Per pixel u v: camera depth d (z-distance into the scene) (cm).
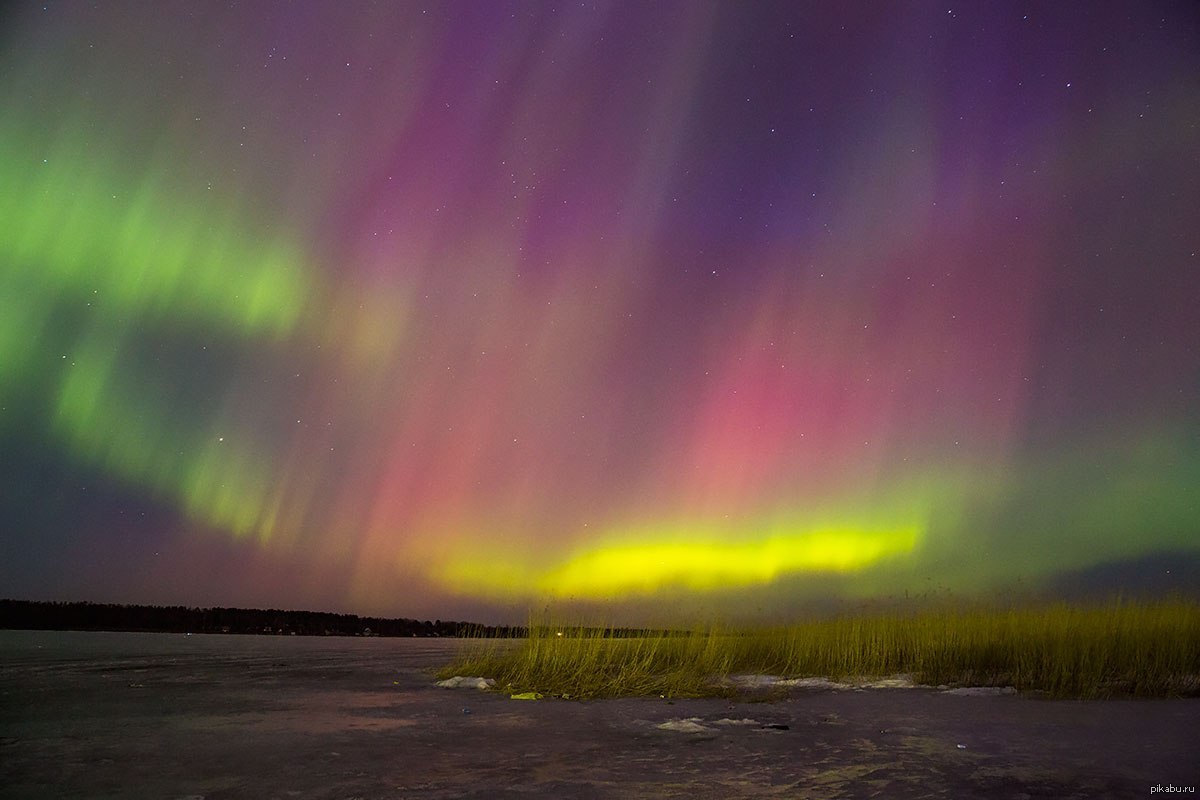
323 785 533
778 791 526
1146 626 1443
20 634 3123
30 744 693
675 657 1566
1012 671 1417
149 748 675
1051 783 554
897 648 1653
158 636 3481
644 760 638
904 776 578
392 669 1677
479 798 498
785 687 1348
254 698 1078
